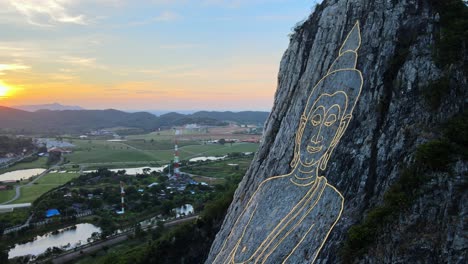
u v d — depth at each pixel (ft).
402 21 115.44
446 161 88.74
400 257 84.69
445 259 80.74
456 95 97.96
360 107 113.19
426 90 102.06
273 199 122.11
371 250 88.69
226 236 138.62
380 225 90.02
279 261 103.30
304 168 117.29
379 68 114.32
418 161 91.91
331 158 111.24
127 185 504.84
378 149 103.30
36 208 380.78
